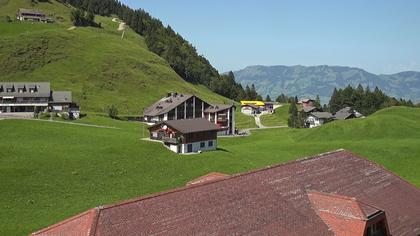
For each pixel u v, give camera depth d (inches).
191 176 3361.2
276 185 1662.2
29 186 2792.8
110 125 5502.0
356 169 2053.4
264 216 1461.6
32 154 3403.1
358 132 5221.5
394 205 1865.2
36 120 4889.3
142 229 1194.0
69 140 4077.3
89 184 2967.5
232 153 4200.3
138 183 3088.1
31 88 6235.2
